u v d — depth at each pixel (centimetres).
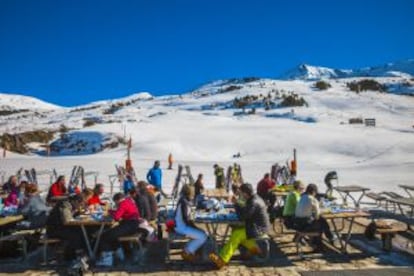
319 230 888
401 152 4562
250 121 8556
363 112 9662
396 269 794
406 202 1059
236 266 830
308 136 5881
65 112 17562
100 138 6762
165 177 2767
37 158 4747
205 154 5581
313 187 904
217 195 1338
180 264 849
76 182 1666
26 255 884
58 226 868
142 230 918
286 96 12038
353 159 4572
